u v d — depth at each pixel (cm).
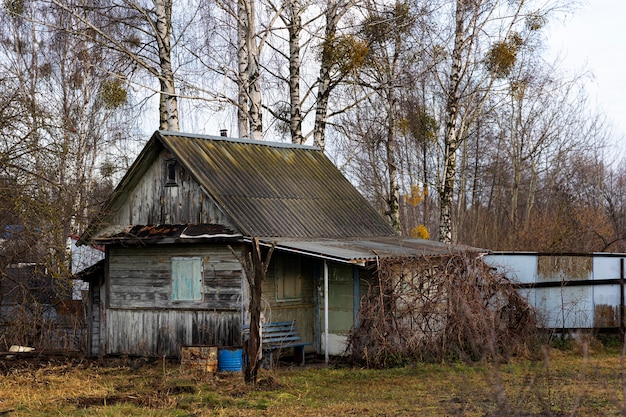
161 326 2019
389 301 1827
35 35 3161
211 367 1680
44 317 2452
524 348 1917
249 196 2031
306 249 1817
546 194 5109
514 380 1488
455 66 2770
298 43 2641
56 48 3030
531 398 1301
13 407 1420
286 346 1920
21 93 1898
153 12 2548
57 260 1944
